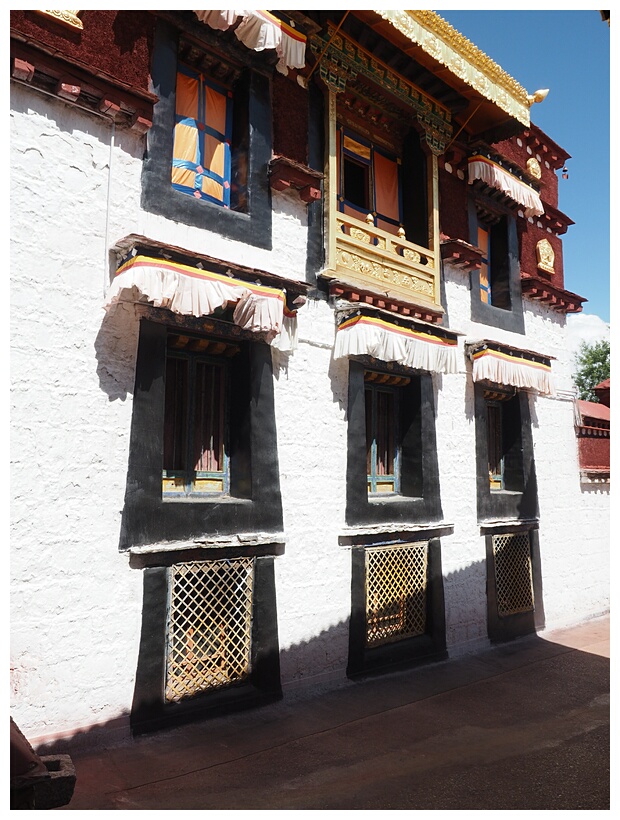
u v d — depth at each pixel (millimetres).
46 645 5469
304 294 7773
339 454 8438
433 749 6270
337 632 8078
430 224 10242
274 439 7570
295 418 7949
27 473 5504
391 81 9594
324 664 7871
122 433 6164
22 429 5512
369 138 10133
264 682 7121
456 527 10281
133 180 6531
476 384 11094
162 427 6457
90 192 6164
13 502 5395
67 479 5746
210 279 6305
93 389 6004
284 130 8203
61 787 3289
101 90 6102
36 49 5652
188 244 6934
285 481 7730
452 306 10797
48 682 5449
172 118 6926
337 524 8273
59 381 5785
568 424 13758
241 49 7645
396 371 9500
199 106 7605
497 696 8086
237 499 7258
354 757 5980
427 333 9250
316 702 7410
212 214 7207
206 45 7363
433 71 9617
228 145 7926
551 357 12344
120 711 5871
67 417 5805
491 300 12617
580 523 13648
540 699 8008
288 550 7641
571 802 5176
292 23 7770
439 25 8977
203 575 6879
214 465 7398
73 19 6074
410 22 8586
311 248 8398
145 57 6707
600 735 6781
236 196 7828
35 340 5660
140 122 6430
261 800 5012
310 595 7816
